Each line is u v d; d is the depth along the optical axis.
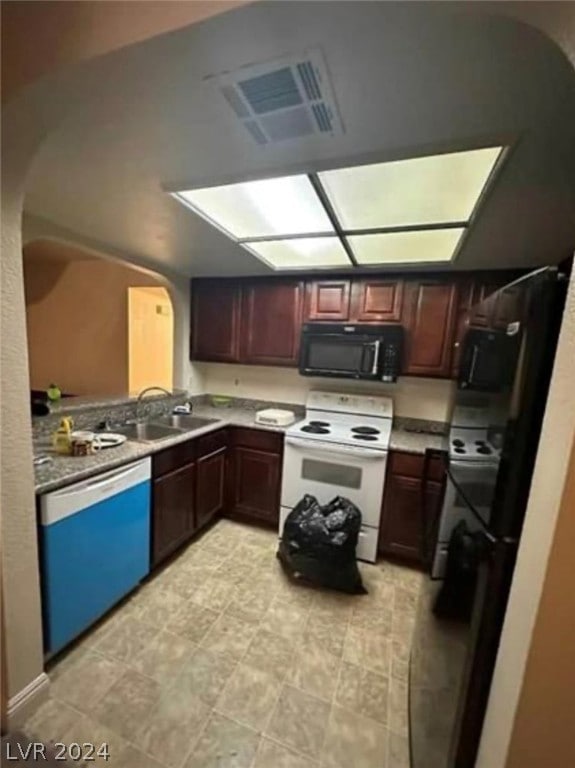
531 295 0.86
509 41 0.75
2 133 1.03
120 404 2.64
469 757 0.98
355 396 3.08
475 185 1.38
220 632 1.87
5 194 1.12
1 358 1.20
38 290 4.45
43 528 1.51
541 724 0.72
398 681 1.64
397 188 1.44
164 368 4.81
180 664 1.67
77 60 0.87
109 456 1.91
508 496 0.90
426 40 0.76
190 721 1.42
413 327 2.69
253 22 0.73
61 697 1.48
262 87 0.94
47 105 0.99
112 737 1.35
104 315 4.27
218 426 2.83
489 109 0.98
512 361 0.92
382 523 2.54
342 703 1.53
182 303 3.28
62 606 1.61
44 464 1.74
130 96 0.97
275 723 1.43
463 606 1.05
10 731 1.34
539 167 1.24
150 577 2.29
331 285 2.87
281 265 2.71
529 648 0.71
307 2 0.68
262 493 2.90
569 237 1.85
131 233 2.12
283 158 1.28
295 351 3.01
